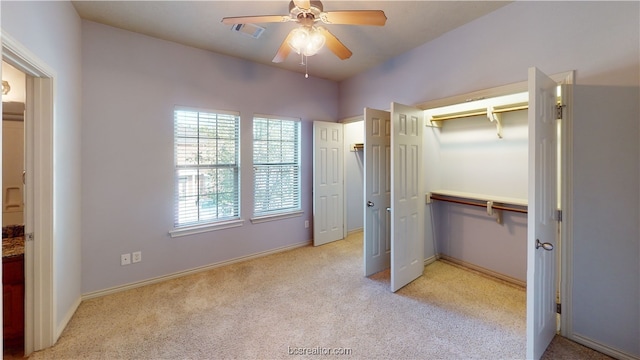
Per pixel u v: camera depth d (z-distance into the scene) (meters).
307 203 4.27
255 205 3.76
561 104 2.04
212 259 3.40
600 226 1.92
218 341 2.07
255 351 1.96
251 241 3.72
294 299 2.66
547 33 2.15
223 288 2.89
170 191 3.09
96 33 2.63
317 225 4.26
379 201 3.31
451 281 3.04
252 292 2.80
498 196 3.11
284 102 3.94
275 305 2.56
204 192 3.35
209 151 3.37
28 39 1.67
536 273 1.74
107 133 2.71
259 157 3.78
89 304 2.56
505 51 2.41
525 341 2.05
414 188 3.07
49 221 1.98
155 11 2.46
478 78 2.60
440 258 3.67
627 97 1.81
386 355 1.92
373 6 2.38
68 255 2.30
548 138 1.87
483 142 3.23
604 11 1.89
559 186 2.05
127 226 2.84
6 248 2.10
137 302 2.61
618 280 1.87
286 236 4.07
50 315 2.00
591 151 1.94
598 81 1.92
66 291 2.27
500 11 2.43
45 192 1.96
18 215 2.43
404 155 2.91
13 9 1.52
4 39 1.45
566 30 2.06
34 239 1.95
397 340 2.07
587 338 1.99
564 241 2.05
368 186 3.18
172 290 2.85
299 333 2.16
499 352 1.95
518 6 2.31
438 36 2.92
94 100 2.63
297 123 4.14
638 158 1.79
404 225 2.92
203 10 2.44
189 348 1.99
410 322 2.29
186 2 2.32
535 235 1.70
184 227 3.18
